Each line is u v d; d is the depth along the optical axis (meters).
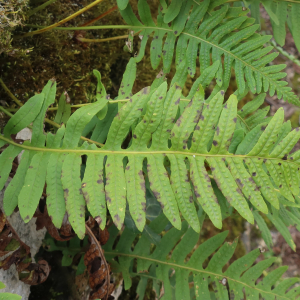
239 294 0.30
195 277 0.31
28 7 0.30
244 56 0.28
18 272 0.26
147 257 0.32
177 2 0.28
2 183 0.22
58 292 0.33
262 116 0.29
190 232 0.32
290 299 0.30
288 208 0.32
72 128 0.23
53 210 0.21
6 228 0.24
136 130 0.22
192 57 0.29
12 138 0.23
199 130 0.22
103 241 0.29
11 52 0.30
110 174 0.22
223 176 0.22
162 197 0.22
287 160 0.22
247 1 0.31
